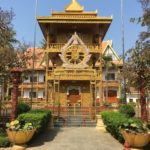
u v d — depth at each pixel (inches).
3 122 851.4
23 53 1013.8
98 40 1729.8
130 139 592.7
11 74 789.2
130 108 1053.2
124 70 777.6
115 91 2299.5
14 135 610.2
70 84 1609.3
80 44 1573.6
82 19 1604.3
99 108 1302.9
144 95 744.3
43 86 2374.5
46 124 866.8
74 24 1649.9
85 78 1515.7
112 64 2236.7
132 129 618.5
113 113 849.5
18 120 674.2
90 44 1660.9
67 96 1600.6
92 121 1126.4
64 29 1720.0
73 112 1314.0
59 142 710.5
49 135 821.9
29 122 674.8
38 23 1619.1
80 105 1573.6
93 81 1512.1
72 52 1563.7
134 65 742.5
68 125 1088.8
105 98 2247.8
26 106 964.6
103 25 1651.1
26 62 1058.7
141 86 741.3
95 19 1605.6
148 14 590.6
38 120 695.1
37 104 1576.0
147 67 700.7
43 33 1788.9
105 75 2295.8
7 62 779.4
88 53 1565.0
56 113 1294.3
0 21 797.9
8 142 620.1
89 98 1595.7
